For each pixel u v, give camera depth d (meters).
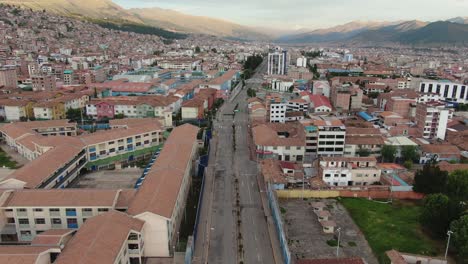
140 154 132.62
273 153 131.00
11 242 79.44
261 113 182.12
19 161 128.12
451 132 157.25
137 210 74.75
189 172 109.88
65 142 118.44
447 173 103.00
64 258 58.38
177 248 77.38
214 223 89.31
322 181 109.44
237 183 112.38
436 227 82.00
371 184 111.38
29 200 79.62
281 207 98.06
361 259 68.12
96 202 80.06
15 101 186.50
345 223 90.25
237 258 75.81
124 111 189.75
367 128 144.38
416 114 162.62
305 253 77.81
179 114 198.00
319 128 131.50
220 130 172.00
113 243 63.22
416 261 72.94
